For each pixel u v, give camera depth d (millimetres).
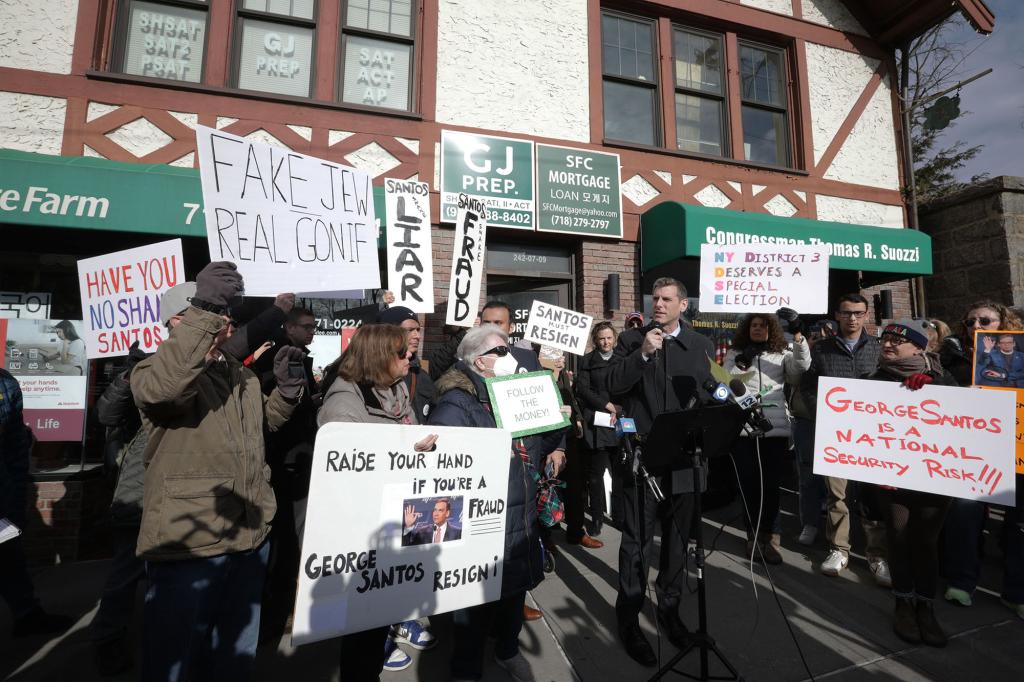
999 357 2869
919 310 6395
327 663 2484
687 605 3027
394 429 1773
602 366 4000
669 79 6141
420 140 5070
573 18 5727
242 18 4973
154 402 1538
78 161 3896
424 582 1816
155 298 2678
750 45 6605
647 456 2195
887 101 6859
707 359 2670
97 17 4488
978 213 6031
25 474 2738
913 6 6457
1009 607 2955
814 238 5375
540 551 2285
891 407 2441
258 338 1974
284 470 2764
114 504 2375
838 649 2568
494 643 2727
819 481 3998
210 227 2408
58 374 4094
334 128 4887
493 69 5383
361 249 2969
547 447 3064
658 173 5805
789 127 6570
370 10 5285
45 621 2750
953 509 3037
